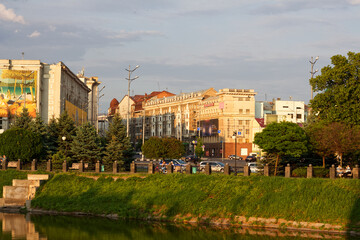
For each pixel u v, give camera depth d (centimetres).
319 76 6738
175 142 8119
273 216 4650
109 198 5488
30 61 11894
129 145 7238
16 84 11800
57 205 5547
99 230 4662
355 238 4184
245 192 4947
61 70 12344
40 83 11994
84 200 5553
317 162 6209
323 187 4703
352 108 6344
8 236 4403
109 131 7325
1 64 11756
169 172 5847
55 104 12169
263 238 4269
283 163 5931
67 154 7250
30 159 6881
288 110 16050
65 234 4497
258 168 5994
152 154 7994
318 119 6888
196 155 13325
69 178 5925
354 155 6088
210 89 17275
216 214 4834
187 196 5106
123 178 5731
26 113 7738
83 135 7075
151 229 4681
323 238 4219
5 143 6825
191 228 4697
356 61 6500
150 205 5225
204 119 16625
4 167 6350
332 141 5734
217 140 15625
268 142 5669
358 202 4494
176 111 18812
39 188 5856
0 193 5978
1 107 11688
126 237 4388
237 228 4631
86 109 17375
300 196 4688
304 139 5750
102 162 7062
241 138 15288
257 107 16138
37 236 4419
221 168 7850
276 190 4853
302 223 4494
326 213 4494
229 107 15300
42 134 7488
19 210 5669
